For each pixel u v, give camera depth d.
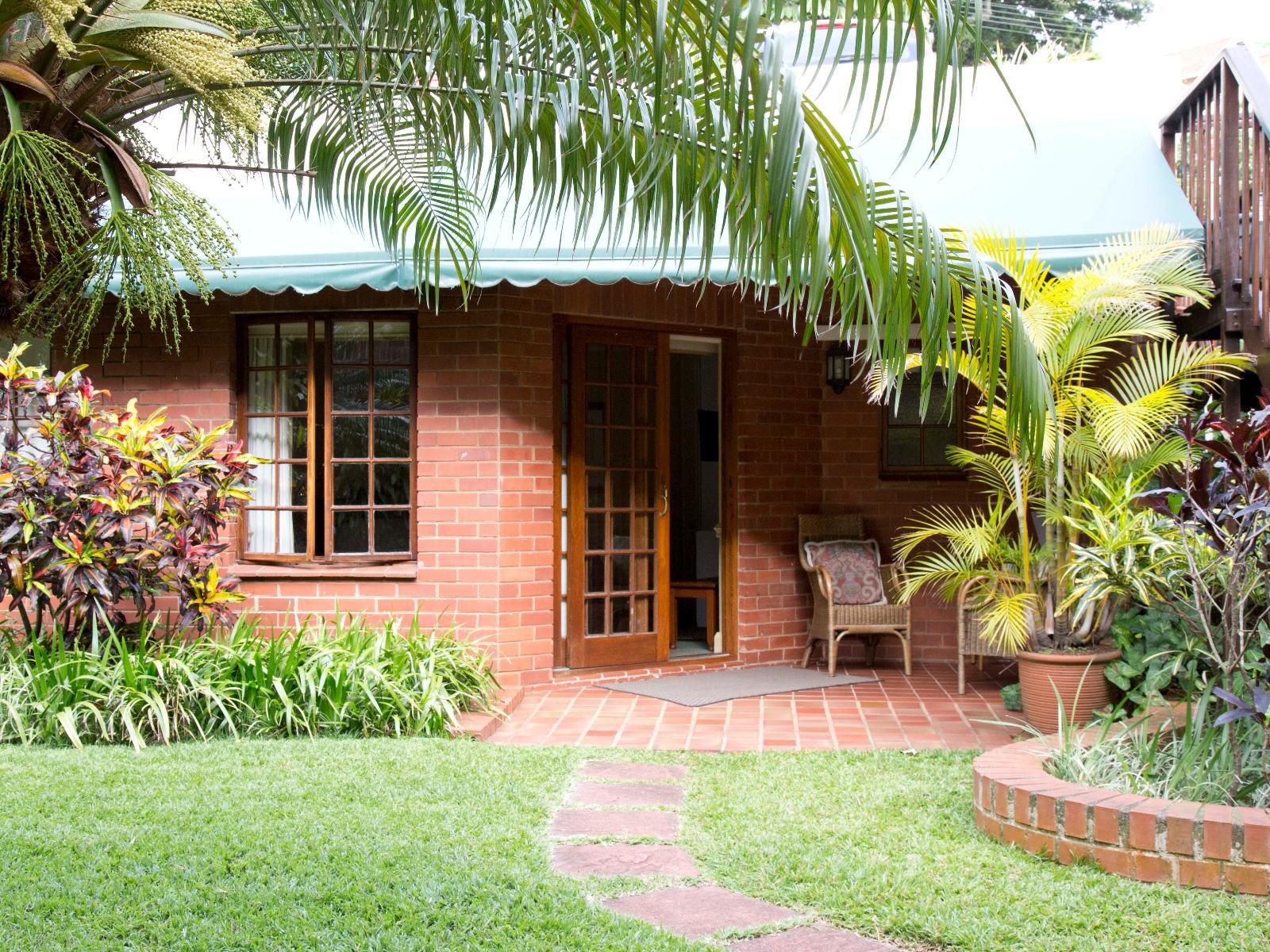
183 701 7.07
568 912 4.10
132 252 4.80
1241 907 4.21
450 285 7.93
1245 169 7.26
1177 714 6.15
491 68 3.72
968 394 10.43
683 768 6.51
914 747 7.07
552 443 9.16
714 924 4.14
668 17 3.42
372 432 9.20
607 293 9.47
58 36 4.23
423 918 4.02
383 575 8.95
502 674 8.82
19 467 7.31
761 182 3.54
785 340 10.45
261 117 5.53
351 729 7.22
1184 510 5.79
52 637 7.59
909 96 9.73
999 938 3.95
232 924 3.94
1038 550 7.86
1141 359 8.27
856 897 4.36
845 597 10.03
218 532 8.52
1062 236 7.89
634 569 9.91
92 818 5.11
